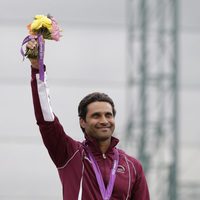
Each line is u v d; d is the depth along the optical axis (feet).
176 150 282.15
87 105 61.21
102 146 61.36
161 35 288.10
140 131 281.74
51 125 59.62
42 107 59.47
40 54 59.26
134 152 278.46
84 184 60.29
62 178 60.85
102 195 60.13
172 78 284.82
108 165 61.05
